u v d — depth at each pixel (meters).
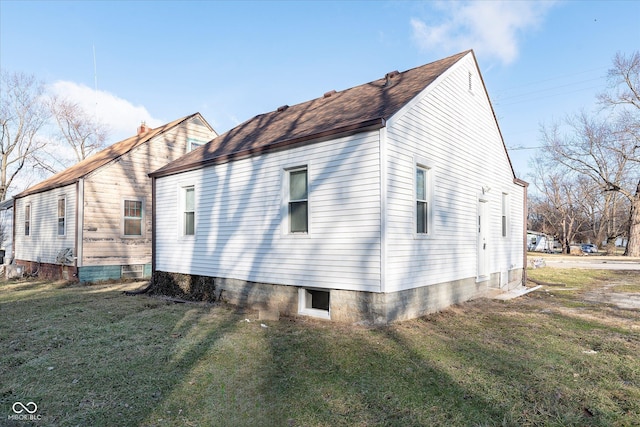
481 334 5.93
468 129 9.35
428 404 3.46
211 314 7.71
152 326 6.61
